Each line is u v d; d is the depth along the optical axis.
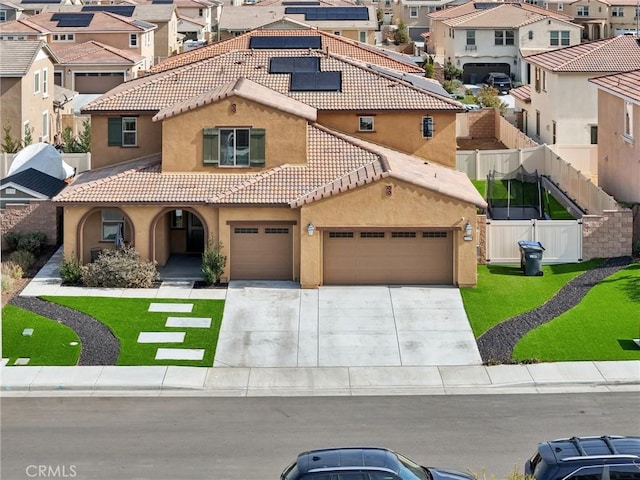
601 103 46.69
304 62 44.78
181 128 37.94
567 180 46.28
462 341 31.16
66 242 37.03
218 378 28.62
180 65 49.19
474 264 35.56
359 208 35.56
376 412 26.06
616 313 32.72
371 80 43.25
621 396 27.08
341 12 97.00
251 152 38.00
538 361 29.55
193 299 34.59
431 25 109.56
